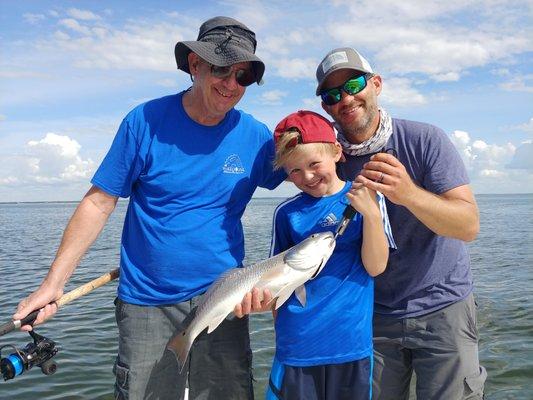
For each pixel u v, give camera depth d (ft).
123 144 4.05
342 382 3.88
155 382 4.08
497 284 13.98
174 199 4.03
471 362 4.30
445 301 4.28
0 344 8.98
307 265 3.61
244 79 3.96
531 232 32.94
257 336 9.16
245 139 4.27
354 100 4.05
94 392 7.11
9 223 55.31
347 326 3.84
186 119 4.09
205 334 4.18
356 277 3.91
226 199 4.15
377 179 3.53
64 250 4.00
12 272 17.19
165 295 4.02
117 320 4.22
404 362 4.57
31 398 6.93
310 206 4.00
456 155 4.11
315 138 3.76
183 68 4.24
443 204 3.68
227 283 3.74
